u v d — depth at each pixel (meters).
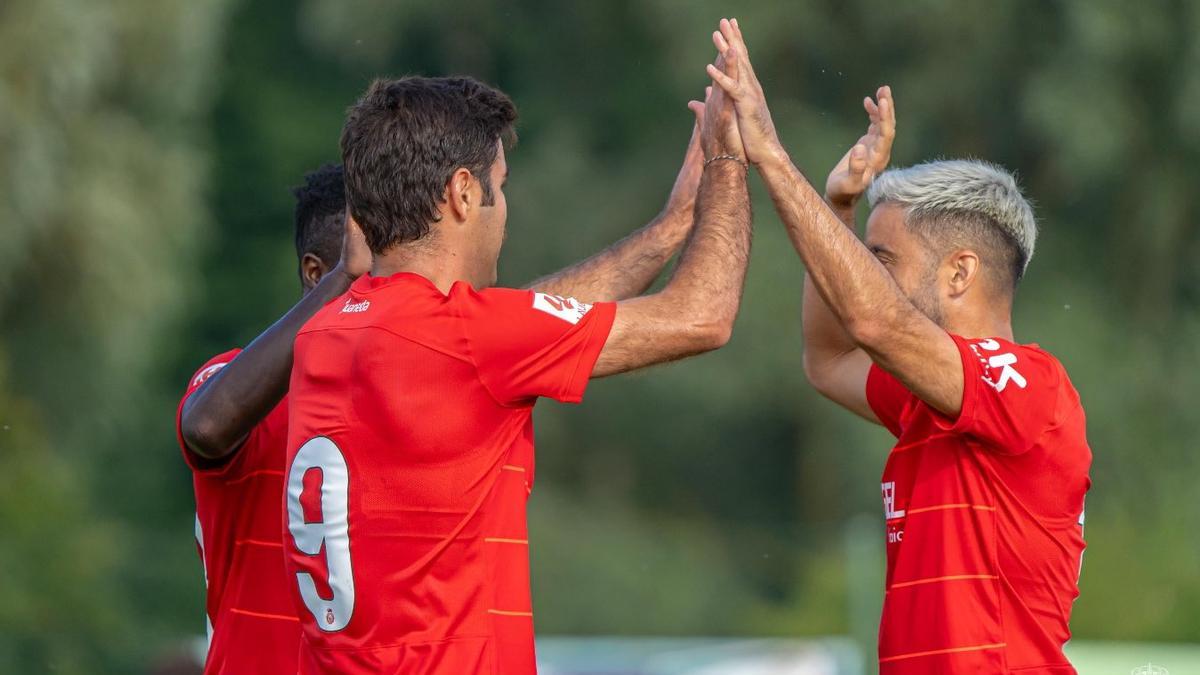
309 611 11.55
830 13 77.75
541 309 11.44
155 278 59.25
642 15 83.69
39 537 51.41
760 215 79.88
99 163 58.16
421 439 11.18
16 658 49.72
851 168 13.70
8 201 52.38
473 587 11.30
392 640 11.19
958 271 13.15
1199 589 55.19
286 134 104.44
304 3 101.38
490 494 11.43
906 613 12.62
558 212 85.81
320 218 14.09
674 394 85.94
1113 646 46.31
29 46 52.25
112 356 58.84
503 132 12.05
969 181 13.21
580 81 93.00
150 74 60.56
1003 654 12.25
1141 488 70.25
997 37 75.88
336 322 11.68
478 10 91.88
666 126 89.00
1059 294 75.44
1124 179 73.31
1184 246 74.31
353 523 11.27
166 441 96.62
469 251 11.81
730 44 12.57
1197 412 71.62
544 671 44.06
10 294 56.38
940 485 12.54
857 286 12.02
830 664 49.53
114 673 52.19
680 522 88.62
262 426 13.34
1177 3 69.69
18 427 53.28
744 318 80.06
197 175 63.72
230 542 13.40
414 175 11.58
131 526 94.25
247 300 102.75
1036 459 12.30
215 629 13.57
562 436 90.25
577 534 80.69
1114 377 72.31
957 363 12.11
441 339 11.27
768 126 12.41
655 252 14.36
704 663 48.12
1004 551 12.34
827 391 14.79
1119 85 71.31
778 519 93.56
